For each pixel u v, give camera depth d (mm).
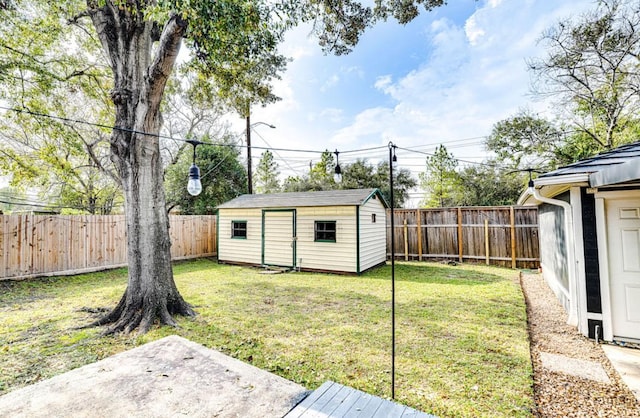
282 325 4254
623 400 2527
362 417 1914
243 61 6105
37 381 2832
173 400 2141
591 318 3840
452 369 2980
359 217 8289
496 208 9211
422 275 7898
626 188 3680
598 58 10586
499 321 4348
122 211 17641
